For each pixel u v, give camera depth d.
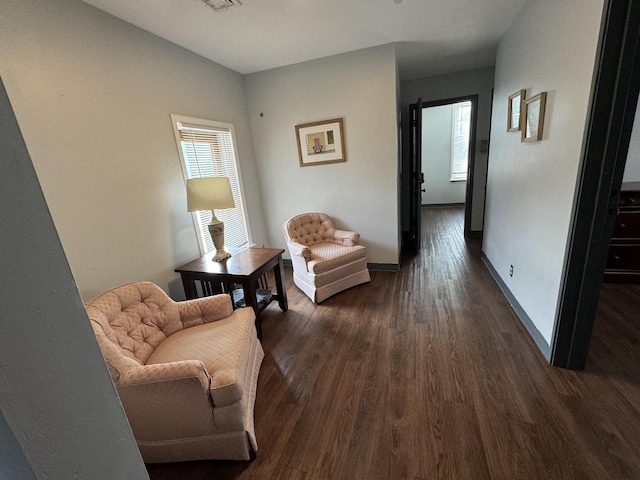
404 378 1.77
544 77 1.90
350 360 1.98
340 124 3.18
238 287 2.90
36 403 0.45
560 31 1.69
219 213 2.97
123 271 2.01
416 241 4.14
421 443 1.36
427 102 4.28
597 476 1.17
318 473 1.28
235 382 1.28
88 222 1.78
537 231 2.00
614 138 1.37
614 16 1.25
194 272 2.26
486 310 2.47
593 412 1.45
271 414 1.59
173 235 2.41
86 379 0.52
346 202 3.45
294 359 2.04
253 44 2.56
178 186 2.46
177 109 2.45
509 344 2.00
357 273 3.11
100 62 1.84
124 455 0.59
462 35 2.76
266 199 3.76
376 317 2.50
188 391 1.23
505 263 2.71
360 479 1.24
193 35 2.30
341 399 1.66
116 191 1.95
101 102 1.85
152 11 1.92
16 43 1.45
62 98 1.64
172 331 1.77
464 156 6.98
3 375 0.41
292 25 2.29
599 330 2.04
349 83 3.05
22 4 1.46
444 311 2.50
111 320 1.48
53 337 0.47
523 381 1.67
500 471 1.22
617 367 1.71
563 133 1.66
